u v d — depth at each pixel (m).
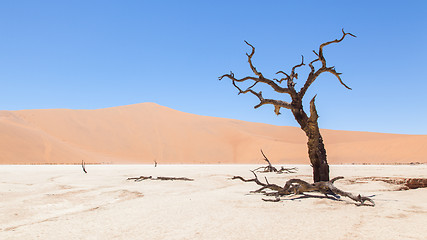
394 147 84.00
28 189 17.45
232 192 16.12
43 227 8.51
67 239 7.30
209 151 93.12
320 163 15.03
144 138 95.56
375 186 17.97
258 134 107.25
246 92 15.82
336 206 11.45
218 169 40.53
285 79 16.23
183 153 92.06
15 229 8.41
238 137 100.31
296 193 13.80
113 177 26.33
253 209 10.85
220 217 9.46
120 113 105.88
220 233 7.54
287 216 9.57
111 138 93.69
